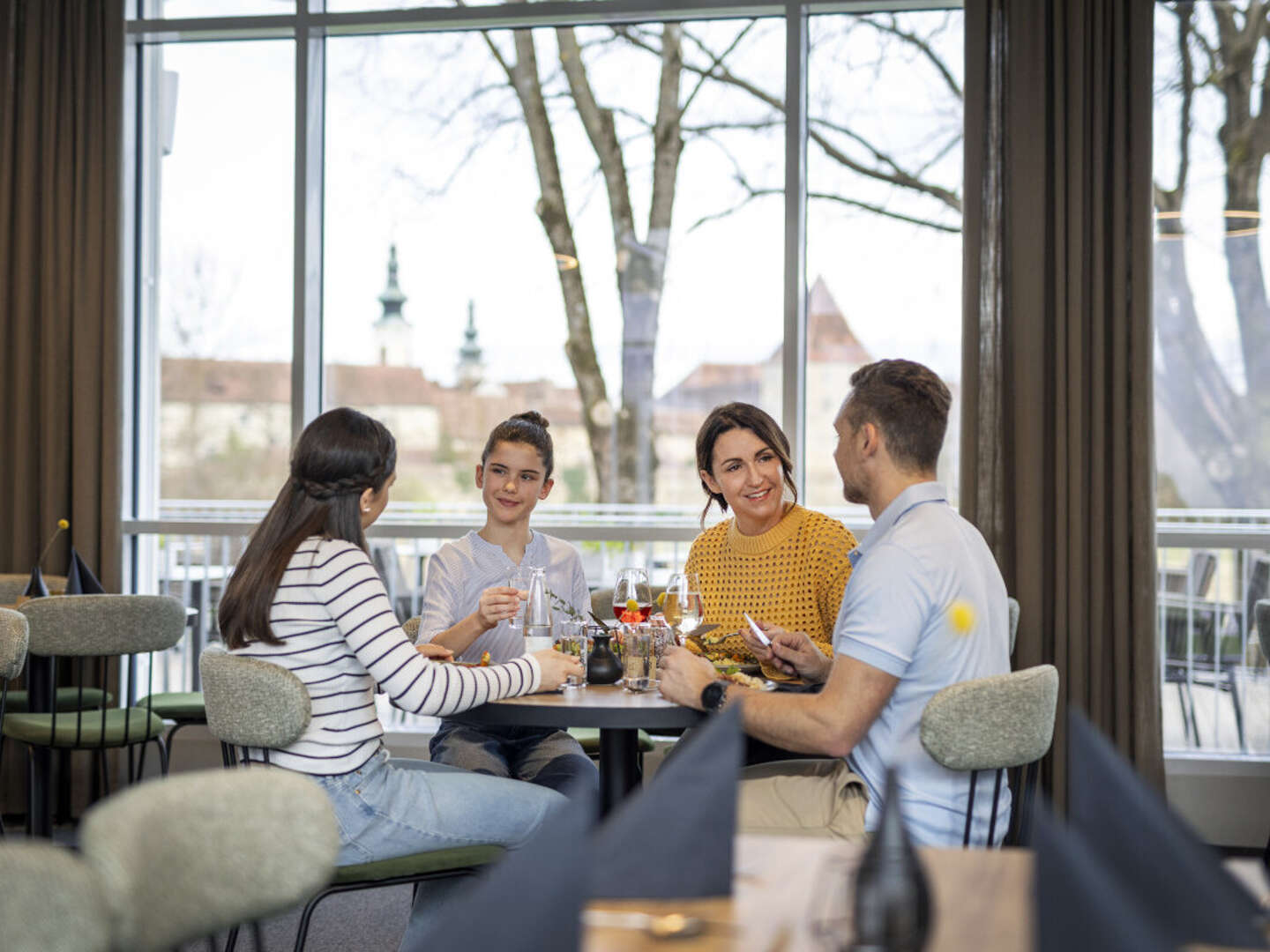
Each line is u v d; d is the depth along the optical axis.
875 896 0.93
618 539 4.77
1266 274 4.39
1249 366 4.41
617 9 4.72
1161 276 4.46
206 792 1.10
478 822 2.18
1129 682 4.10
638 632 2.44
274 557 2.16
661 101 4.80
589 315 4.84
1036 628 4.11
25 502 4.67
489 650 2.82
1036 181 4.16
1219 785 4.31
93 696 4.18
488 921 0.74
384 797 2.12
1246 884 1.06
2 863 0.86
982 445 4.24
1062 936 0.76
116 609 3.48
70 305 4.68
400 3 4.86
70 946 0.88
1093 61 4.16
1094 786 0.98
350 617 2.12
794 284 4.63
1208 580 4.41
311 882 1.18
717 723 1.10
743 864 1.16
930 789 1.95
